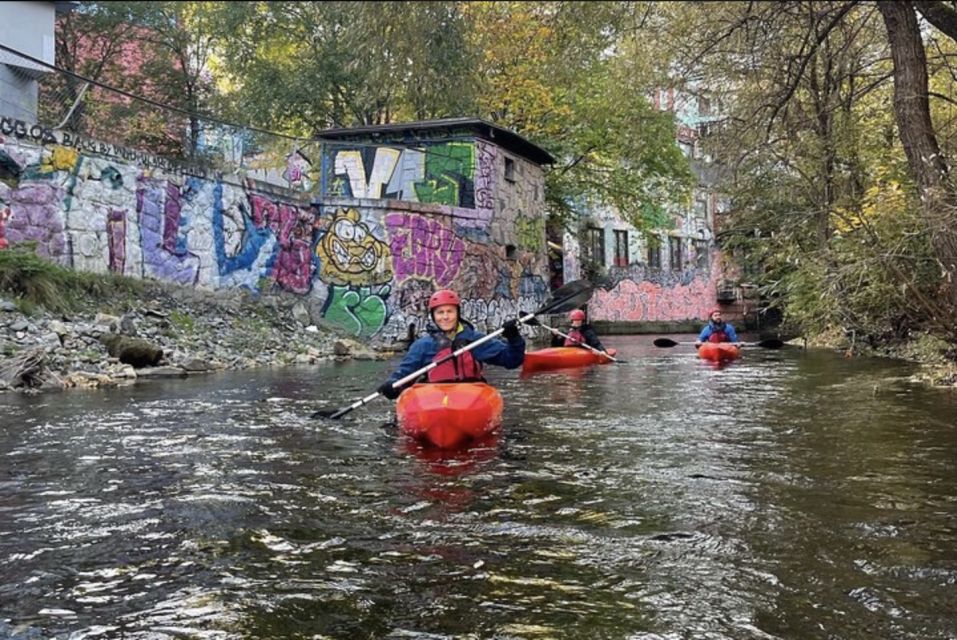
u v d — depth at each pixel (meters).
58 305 11.95
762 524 3.57
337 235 18.69
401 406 6.15
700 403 7.98
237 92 17.34
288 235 17.94
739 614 2.57
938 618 2.52
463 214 20.61
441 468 4.88
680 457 5.12
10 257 11.64
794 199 13.46
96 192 13.93
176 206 15.44
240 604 2.72
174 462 5.07
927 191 7.44
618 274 34.25
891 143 12.29
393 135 20.62
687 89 11.71
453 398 5.93
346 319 18.61
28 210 12.82
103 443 5.73
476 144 20.62
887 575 2.90
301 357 14.41
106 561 3.17
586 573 2.97
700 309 38.72
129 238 14.53
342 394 8.92
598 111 21.69
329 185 20.88
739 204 16.11
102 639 2.46
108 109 14.23
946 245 7.70
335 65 17.06
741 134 11.31
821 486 4.26
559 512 3.83
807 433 5.98
